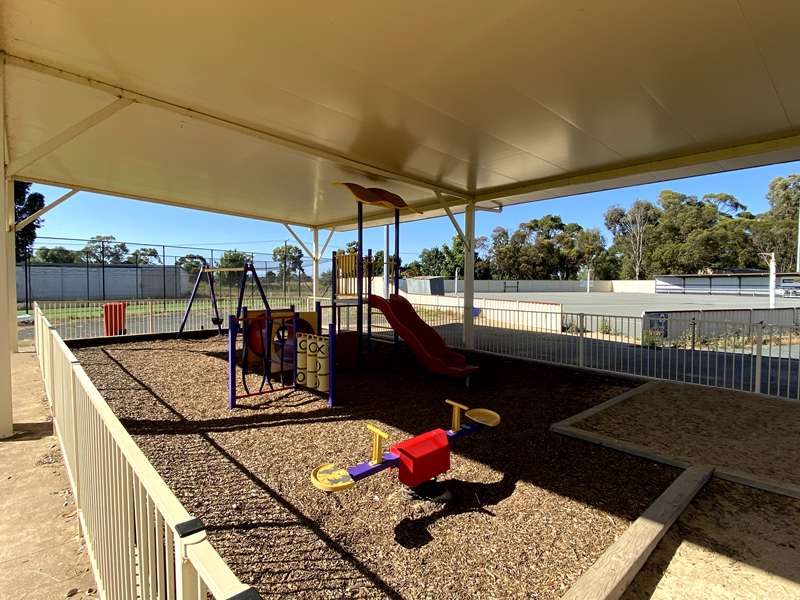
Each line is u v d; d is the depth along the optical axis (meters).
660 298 23.88
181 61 3.24
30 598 1.68
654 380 5.64
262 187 7.43
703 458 3.12
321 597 1.74
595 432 3.64
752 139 4.76
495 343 9.23
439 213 9.28
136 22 2.72
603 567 1.87
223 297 13.89
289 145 4.96
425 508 2.46
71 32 2.86
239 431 3.63
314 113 4.21
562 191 7.02
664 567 2.02
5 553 1.96
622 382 5.63
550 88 3.58
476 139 4.85
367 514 2.39
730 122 4.29
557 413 4.27
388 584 1.83
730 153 4.97
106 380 5.29
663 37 2.81
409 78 3.45
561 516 2.40
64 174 6.71
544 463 3.11
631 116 4.15
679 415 4.14
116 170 6.41
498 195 7.50
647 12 2.54
